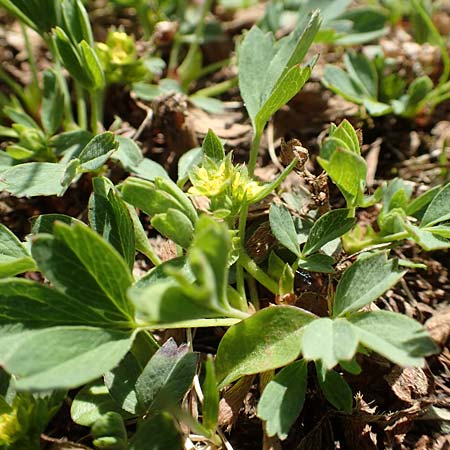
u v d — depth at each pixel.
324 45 0.20
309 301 0.14
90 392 0.12
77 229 0.11
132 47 0.17
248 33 0.15
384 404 0.13
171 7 0.21
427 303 0.15
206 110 0.18
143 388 0.12
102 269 0.11
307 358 0.11
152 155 0.17
